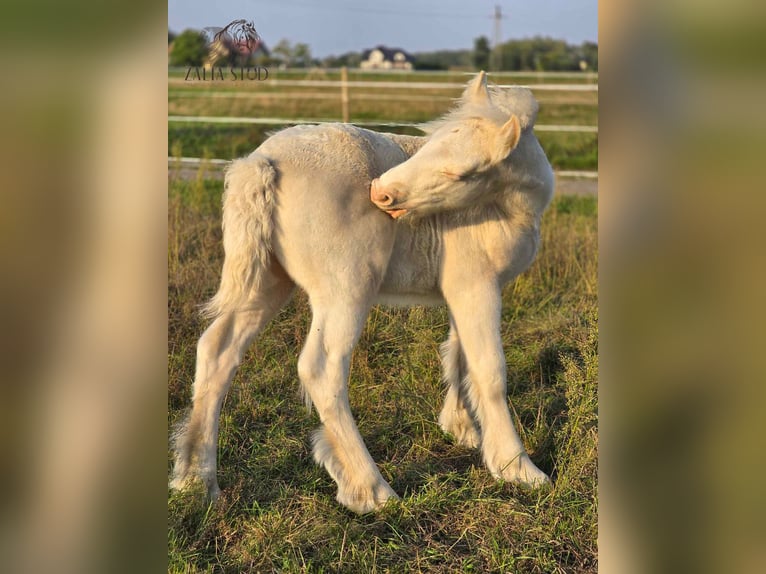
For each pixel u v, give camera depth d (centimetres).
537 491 326
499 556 284
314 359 310
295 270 312
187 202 665
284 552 283
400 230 331
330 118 1270
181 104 1324
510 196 328
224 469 341
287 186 302
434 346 446
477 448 375
